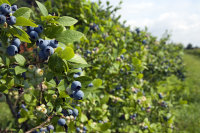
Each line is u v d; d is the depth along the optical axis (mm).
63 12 3414
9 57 1252
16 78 1206
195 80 9969
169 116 3510
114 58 2869
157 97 3549
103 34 3334
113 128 3256
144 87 4344
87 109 2645
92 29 3068
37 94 1802
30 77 1172
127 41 3707
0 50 1117
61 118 1340
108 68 2945
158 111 3551
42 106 1316
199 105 6750
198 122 5582
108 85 3164
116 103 3021
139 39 4074
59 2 3357
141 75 2902
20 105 2266
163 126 3643
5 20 908
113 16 3760
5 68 1219
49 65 1100
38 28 1119
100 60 2951
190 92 7664
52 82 1204
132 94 3154
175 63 6621
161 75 5492
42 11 1146
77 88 1139
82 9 3180
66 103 1221
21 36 984
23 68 1097
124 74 3004
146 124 3150
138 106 3111
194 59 21359
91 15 3137
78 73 1303
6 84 1253
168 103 3650
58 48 1106
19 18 922
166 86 4277
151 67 5082
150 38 5684
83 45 2787
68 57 1106
